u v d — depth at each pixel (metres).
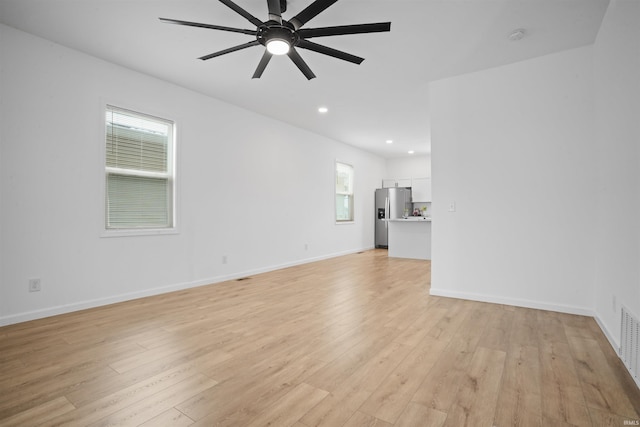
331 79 3.81
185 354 2.20
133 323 2.82
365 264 6.10
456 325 2.77
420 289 4.09
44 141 2.98
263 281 4.58
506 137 3.36
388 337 2.50
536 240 3.23
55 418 1.50
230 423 1.47
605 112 2.58
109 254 3.43
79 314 3.07
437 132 3.75
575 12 2.47
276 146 5.55
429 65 3.41
